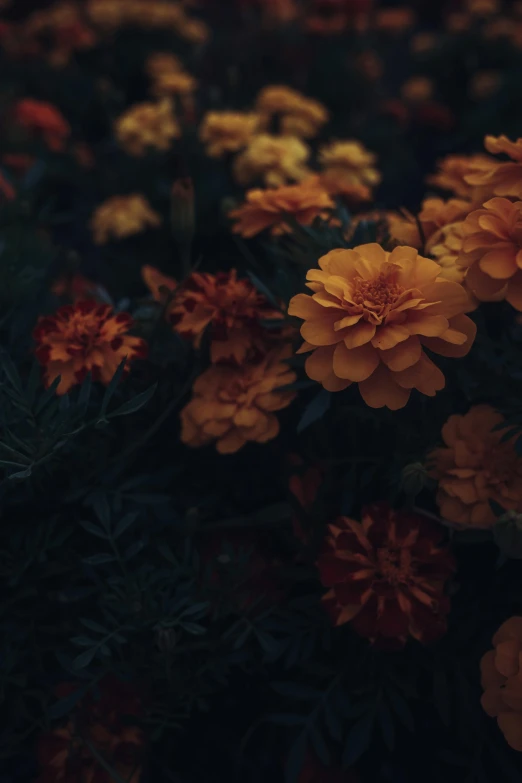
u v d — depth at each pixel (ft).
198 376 1.34
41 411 1.27
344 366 1.11
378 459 1.28
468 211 1.35
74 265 1.63
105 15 3.60
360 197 1.68
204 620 1.31
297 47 3.76
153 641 1.22
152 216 2.19
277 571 1.27
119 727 1.26
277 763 1.33
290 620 1.26
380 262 1.18
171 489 1.38
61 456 1.26
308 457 1.34
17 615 1.27
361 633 1.18
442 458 1.24
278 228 1.42
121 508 1.28
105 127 3.52
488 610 1.29
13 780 1.34
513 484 1.21
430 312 1.12
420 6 5.39
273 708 1.32
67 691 1.26
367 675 1.25
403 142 3.67
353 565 1.20
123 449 1.33
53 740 1.25
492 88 3.64
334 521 1.28
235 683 1.33
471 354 1.28
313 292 1.28
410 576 1.19
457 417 1.24
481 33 4.08
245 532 1.34
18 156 2.40
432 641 1.19
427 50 4.26
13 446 1.22
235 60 3.81
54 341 1.29
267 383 1.26
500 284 1.17
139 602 1.20
